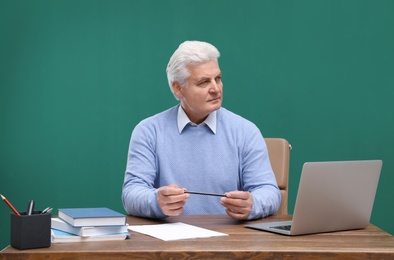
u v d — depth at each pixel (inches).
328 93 176.7
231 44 176.7
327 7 176.1
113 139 179.0
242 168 114.4
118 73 178.2
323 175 85.5
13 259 74.9
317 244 80.4
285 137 177.3
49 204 179.2
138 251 75.2
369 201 92.4
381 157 176.7
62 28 177.9
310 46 176.6
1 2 177.9
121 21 177.8
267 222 97.3
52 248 77.2
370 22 175.8
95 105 179.0
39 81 178.4
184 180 113.3
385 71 175.9
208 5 176.7
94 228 82.6
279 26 176.6
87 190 179.6
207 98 109.3
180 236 84.8
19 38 178.2
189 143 114.4
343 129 177.0
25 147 179.2
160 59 177.8
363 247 78.5
